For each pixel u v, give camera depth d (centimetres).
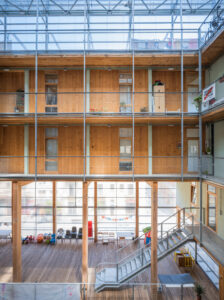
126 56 893
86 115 884
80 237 1369
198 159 952
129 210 1446
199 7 1052
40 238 1328
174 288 862
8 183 1445
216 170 941
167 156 938
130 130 1010
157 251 950
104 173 992
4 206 1443
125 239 1389
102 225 1442
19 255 884
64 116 881
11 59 910
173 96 998
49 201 1483
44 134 997
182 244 931
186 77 1016
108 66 982
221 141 919
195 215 1170
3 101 1000
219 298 771
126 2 1063
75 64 966
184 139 1019
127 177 887
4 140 1000
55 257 1138
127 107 998
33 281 914
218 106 763
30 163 991
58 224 1466
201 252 1166
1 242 1328
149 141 995
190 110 1007
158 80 986
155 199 887
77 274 968
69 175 895
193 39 990
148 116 879
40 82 995
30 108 989
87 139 993
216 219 958
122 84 1005
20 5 1051
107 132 998
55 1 1060
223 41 790
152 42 1007
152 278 857
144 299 805
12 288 667
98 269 1005
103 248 1252
